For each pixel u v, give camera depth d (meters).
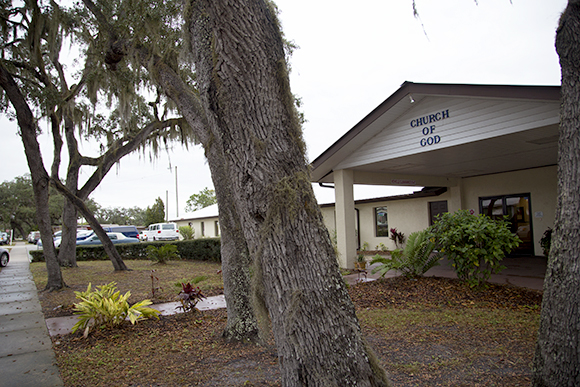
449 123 8.88
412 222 17.34
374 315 6.24
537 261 11.74
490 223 7.60
